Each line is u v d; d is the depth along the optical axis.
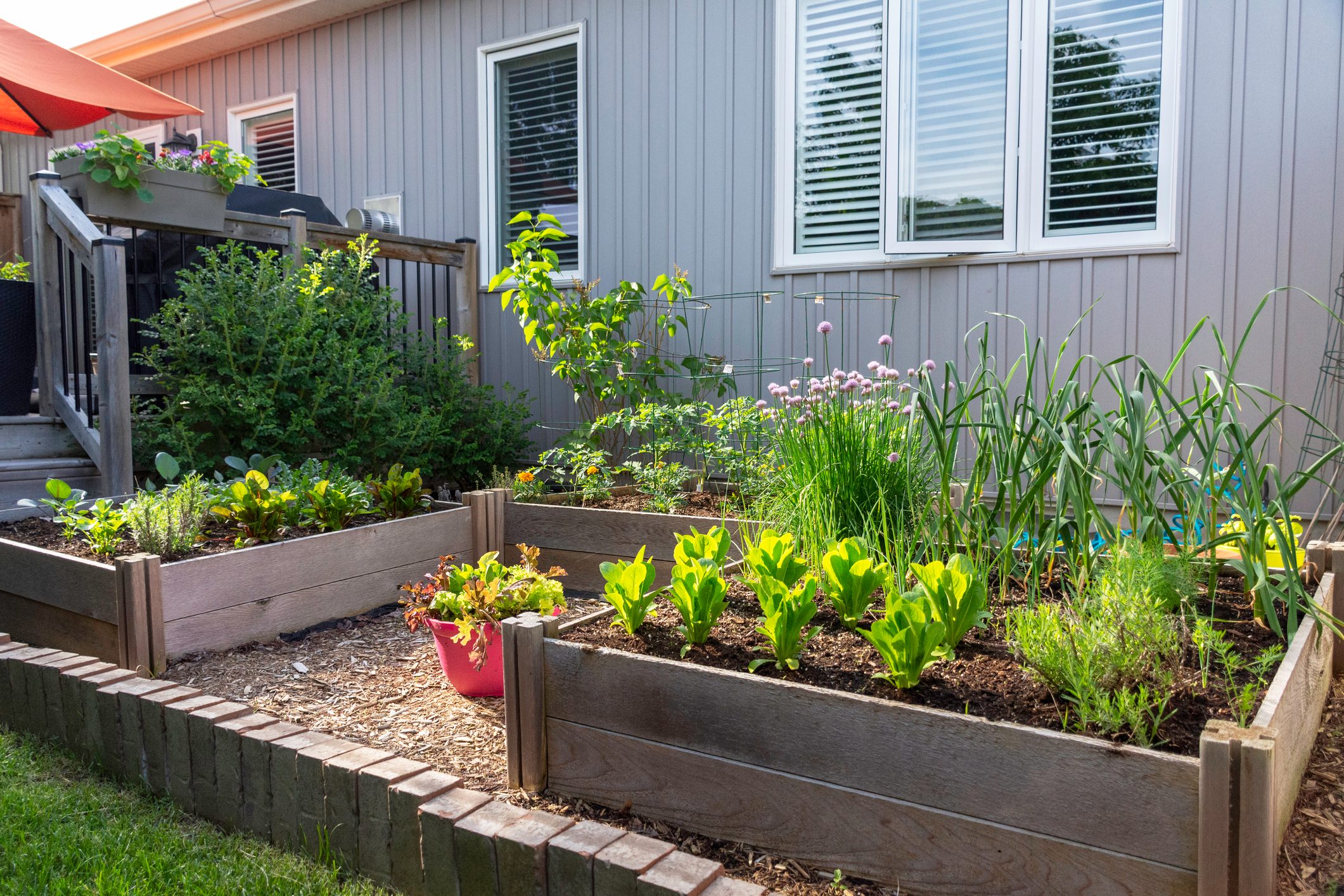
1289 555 2.07
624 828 1.86
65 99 5.01
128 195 4.66
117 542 3.26
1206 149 4.15
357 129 7.24
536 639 2.01
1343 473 3.90
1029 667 1.84
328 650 3.07
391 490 3.89
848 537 2.59
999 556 2.54
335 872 1.74
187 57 8.13
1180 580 2.15
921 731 1.58
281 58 7.64
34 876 1.74
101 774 2.20
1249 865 1.29
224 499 3.53
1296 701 1.71
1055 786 1.46
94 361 5.32
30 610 3.12
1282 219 4.01
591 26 5.96
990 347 4.69
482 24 6.47
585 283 6.11
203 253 4.95
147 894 1.67
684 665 1.84
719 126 5.47
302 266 5.14
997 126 4.61
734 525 3.38
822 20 5.11
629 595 2.15
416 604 2.77
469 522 3.94
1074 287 4.47
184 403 4.47
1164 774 1.37
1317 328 3.96
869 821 1.64
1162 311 4.29
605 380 5.29
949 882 1.57
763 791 1.75
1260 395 4.09
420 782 1.73
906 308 4.90
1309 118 3.93
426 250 6.06
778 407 4.29
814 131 5.17
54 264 4.62
